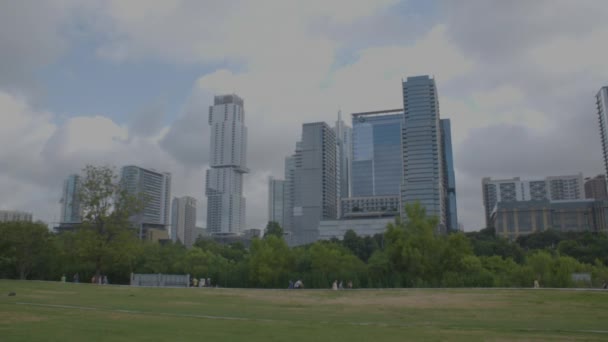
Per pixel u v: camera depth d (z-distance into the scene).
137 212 79.31
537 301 43.75
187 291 55.28
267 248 89.81
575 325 27.95
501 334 23.02
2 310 29.06
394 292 55.03
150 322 25.59
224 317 29.22
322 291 57.16
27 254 87.94
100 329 22.59
